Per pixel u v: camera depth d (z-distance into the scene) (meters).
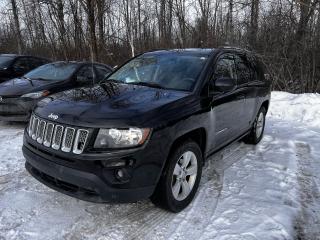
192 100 3.81
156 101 3.59
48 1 17.58
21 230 3.26
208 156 4.38
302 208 3.88
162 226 3.42
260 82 6.00
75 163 3.11
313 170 5.07
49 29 20.12
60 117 3.31
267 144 6.32
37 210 3.63
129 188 3.11
